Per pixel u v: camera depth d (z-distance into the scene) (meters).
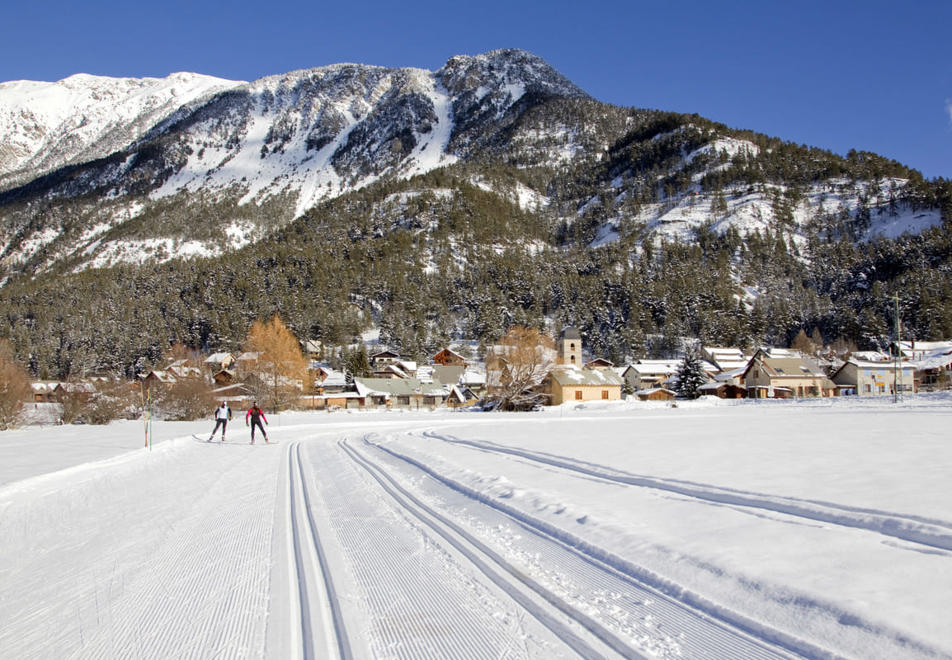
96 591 5.75
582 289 142.88
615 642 3.96
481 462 13.20
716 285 141.88
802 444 14.82
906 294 108.19
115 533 8.45
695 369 72.94
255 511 9.39
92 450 22.00
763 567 5.14
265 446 22.14
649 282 144.00
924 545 5.70
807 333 118.12
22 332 121.19
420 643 4.11
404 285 154.12
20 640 4.55
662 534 6.37
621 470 10.88
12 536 8.70
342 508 9.14
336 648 4.07
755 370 75.25
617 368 102.19
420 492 10.04
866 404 38.22
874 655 3.50
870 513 6.75
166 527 8.58
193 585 5.71
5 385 42.75
